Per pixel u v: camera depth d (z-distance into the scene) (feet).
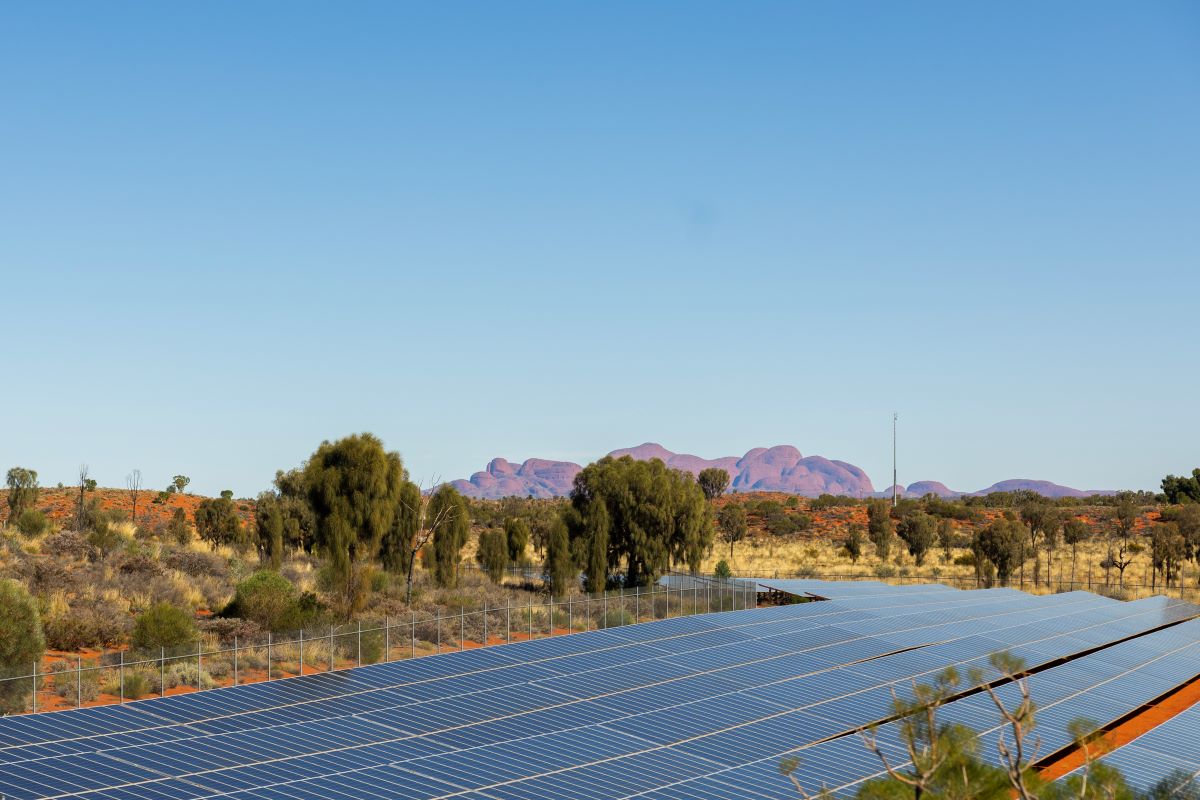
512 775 101.60
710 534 288.51
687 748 115.24
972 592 266.36
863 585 269.64
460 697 128.36
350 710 119.75
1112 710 149.89
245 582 193.98
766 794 101.86
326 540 196.85
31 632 145.59
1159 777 113.91
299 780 94.94
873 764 113.29
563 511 259.39
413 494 250.16
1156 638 214.28
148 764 95.55
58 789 86.38
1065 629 211.41
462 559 335.26
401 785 95.96
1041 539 462.60
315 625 183.73
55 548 235.20
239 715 114.32
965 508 573.74
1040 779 53.78
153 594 203.00
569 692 134.31
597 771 104.99
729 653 163.12
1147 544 449.89
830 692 145.18
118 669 138.82
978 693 149.79
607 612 204.54
